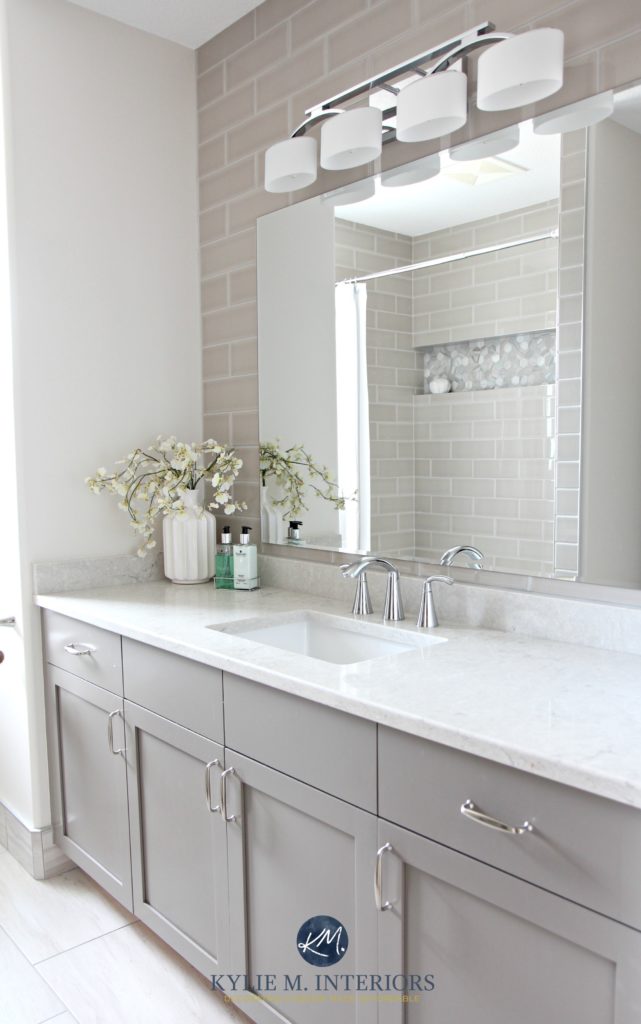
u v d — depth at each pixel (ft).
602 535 4.87
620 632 4.85
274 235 7.36
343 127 5.57
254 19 7.43
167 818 5.90
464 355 5.64
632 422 4.63
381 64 6.16
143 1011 5.74
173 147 8.20
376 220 6.29
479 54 5.46
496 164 5.38
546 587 5.29
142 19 7.64
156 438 8.23
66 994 5.92
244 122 7.64
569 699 3.97
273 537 7.65
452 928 3.79
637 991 3.03
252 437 7.84
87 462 7.72
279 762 4.70
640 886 2.98
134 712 6.11
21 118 7.08
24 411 7.27
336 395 6.72
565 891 3.24
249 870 5.11
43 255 7.30
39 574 7.36
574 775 3.10
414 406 6.02
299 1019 4.81
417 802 3.85
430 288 5.85
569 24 4.90
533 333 5.19
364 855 4.18
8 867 7.88
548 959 3.38
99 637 6.49
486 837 3.54
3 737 8.08
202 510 7.86
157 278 8.15
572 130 4.92
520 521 5.34
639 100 4.57
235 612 6.42
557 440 5.08
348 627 6.08
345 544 6.77
